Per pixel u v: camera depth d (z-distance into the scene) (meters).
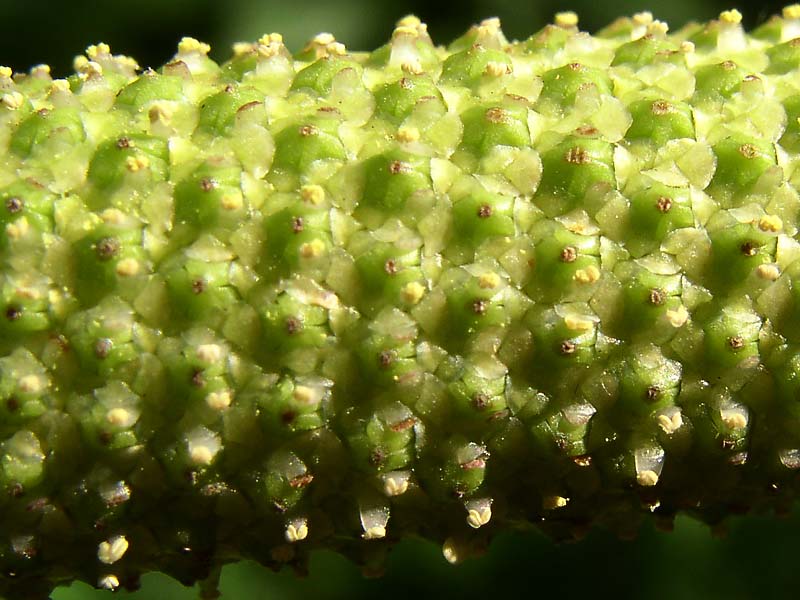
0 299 0.06
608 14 0.12
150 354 0.06
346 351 0.06
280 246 0.06
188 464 0.06
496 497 0.06
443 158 0.06
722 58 0.07
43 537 0.06
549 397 0.06
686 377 0.06
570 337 0.06
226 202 0.06
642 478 0.06
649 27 0.07
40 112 0.06
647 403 0.06
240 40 0.11
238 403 0.06
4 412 0.06
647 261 0.06
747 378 0.06
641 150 0.06
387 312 0.06
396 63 0.06
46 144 0.06
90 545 0.06
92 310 0.06
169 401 0.06
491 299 0.06
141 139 0.06
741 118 0.06
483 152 0.06
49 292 0.06
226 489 0.06
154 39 0.12
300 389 0.06
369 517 0.06
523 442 0.06
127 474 0.06
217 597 0.07
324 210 0.06
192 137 0.06
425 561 0.11
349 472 0.06
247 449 0.06
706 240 0.06
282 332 0.06
